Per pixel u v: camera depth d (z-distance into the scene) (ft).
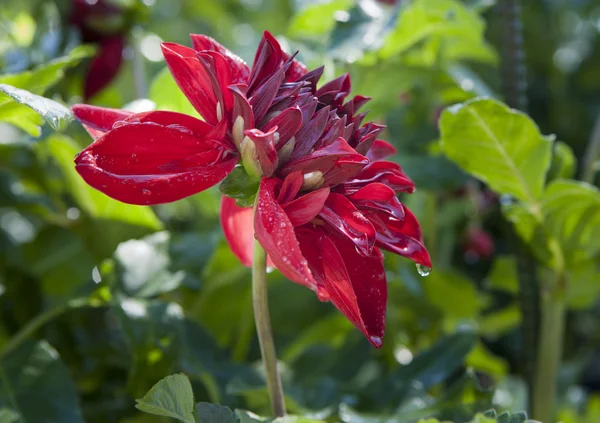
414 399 2.48
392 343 2.86
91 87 2.87
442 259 3.11
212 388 2.48
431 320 2.98
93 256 2.82
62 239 2.82
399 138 2.96
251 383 2.53
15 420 2.36
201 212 3.16
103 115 2.15
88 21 2.84
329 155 2.02
